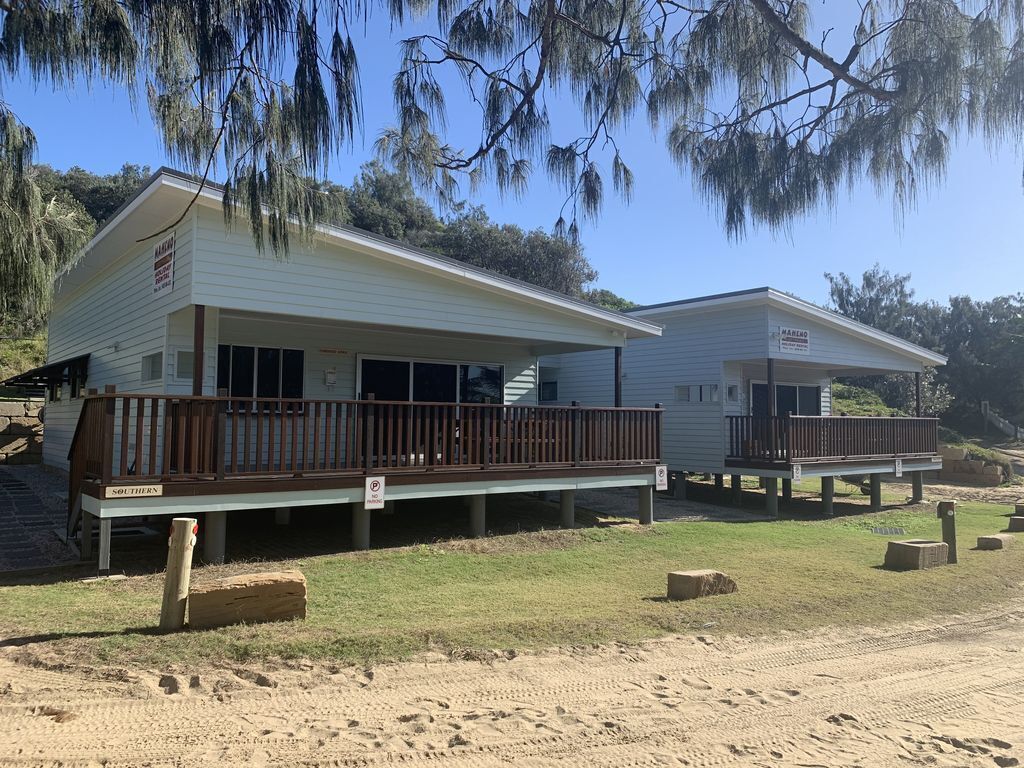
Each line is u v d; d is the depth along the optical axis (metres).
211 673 4.59
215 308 9.78
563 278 35.25
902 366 19.16
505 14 4.98
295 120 3.38
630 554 9.70
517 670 4.98
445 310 10.70
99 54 3.40
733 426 15.85
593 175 5.27
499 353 13.99
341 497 8.79
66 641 5.04
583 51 4.99
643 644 5.72
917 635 6.44
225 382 10.66
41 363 23.42
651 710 4.41
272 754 3.57
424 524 11.18
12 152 4.84
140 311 10.84
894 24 4.17
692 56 4.76
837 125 4.62
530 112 5.24
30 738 3.63
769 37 4.49
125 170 41.88
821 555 10.17
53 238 6.52
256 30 3.27
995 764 3.86
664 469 12.33
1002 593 8.20
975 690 5.06
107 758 3.46
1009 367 39.69
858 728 4.30
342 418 11.80
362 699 4.34
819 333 16.56
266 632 5.38
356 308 9.77
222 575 7.44
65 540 8.77
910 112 4.19
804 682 5.08
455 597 6.97
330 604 6.45
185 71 3.42
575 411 11.33
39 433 19.05
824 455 15.53
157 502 7.46
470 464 10.09
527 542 10.09
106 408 7.24
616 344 12.85
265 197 3.53
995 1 3.82
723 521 13.28
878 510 16.75
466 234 35.81
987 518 15.85
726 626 6.34
